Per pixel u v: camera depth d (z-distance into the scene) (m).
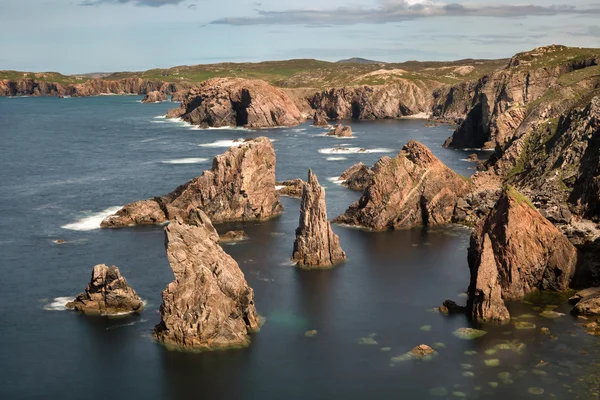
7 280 110.06
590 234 120.88
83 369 80.62
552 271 100.62
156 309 97.38
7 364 81.94
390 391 74.00
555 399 71.25
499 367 78.12
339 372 78.50
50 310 97.81
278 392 74.56
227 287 88.88
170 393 75.19
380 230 138.62
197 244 88.38
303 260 116.56
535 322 89.62
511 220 98.31
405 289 104.44
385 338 86.94
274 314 95.12
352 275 111.06
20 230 140.75
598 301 91.50
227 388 75.75
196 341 85.31
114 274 97.38
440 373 77.44
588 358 79.44
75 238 134.38
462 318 92.44
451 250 123.94
